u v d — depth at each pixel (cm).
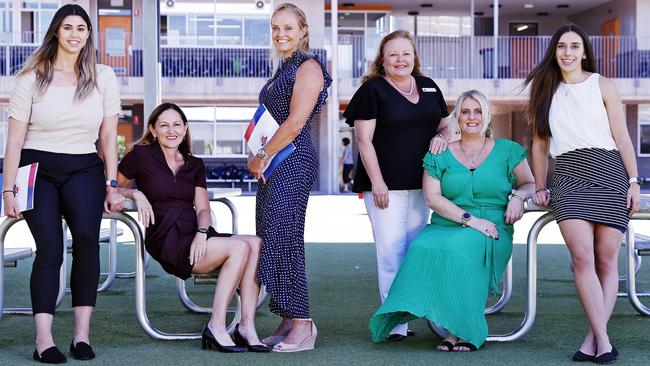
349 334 454
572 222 393
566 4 2630
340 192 2334
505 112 2594
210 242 416
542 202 412
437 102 459
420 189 453
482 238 417
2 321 487
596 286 389
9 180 393
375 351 409
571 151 404
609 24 2619
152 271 729
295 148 414
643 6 2491
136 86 2297
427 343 430
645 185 2486
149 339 439
